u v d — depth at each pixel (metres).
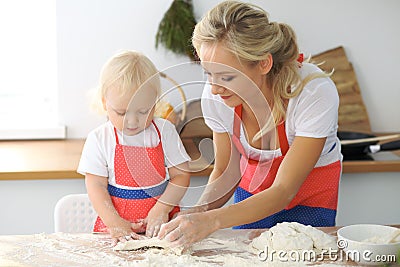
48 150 2.90
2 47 3.24
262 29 1.69
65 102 3.12
